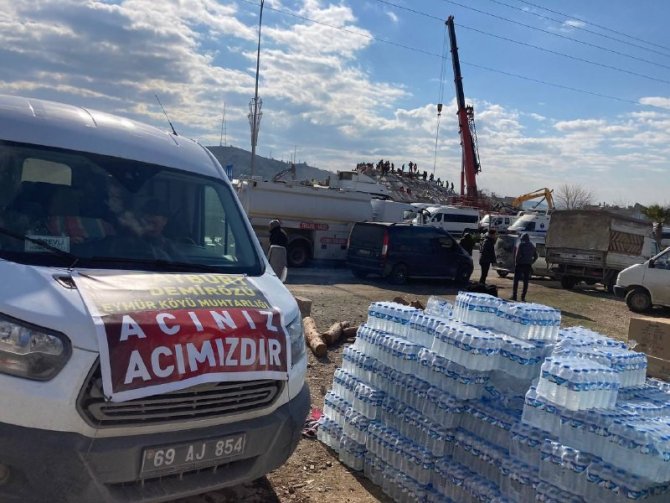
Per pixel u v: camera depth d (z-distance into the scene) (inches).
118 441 107.9
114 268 132.4
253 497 156.3
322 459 188.5
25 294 109.6
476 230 1540.4
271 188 729.6
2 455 101.3
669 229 1111.6
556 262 773.3
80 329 107.2
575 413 127.3
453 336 158.6
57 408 103.3
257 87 1149.7
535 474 132.1
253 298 135.5
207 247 156.6
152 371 109.2
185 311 120.1
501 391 152.3
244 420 123.8
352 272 737.0
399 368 174.4
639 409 131.2
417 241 671.1
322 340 316.5
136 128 170.4
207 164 176.4
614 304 665.0
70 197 142.1
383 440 171.2
